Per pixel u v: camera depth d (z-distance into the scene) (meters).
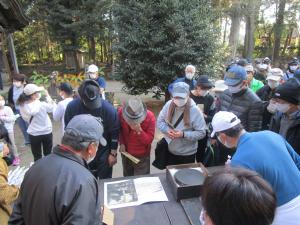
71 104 2.94
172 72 8.13
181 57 8.12
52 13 15.09
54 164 1.51
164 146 3.31
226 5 13.68
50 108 4.22
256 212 0.80
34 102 4.05
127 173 3.36
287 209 1.59
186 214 1.93
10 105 5.59
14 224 1.57
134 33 8.16
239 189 0.83
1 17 6.81
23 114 4.12
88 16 15.28
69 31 15.98
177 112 3.14
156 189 2.26
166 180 2.41
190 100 3.10
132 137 3.15
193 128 3.12
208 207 0.87
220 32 8.91
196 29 8.21
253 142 1.69
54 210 1.40
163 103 9.59
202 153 3.47
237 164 1.65
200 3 8.58
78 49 16.88
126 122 3.11
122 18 8.50
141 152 3.21
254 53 25.44
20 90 5.48
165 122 3.24
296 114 2.42
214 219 0.86
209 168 2.54
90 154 1.67
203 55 8.37
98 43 21.39
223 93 3.40
